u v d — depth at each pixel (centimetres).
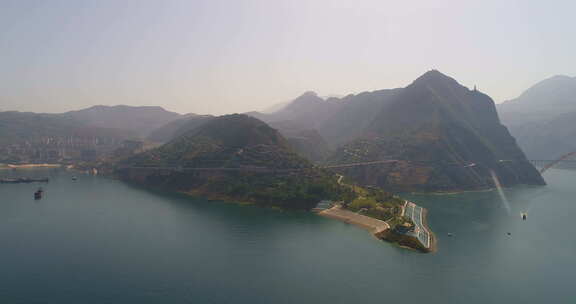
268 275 15488
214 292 13875
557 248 19800
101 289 13962
